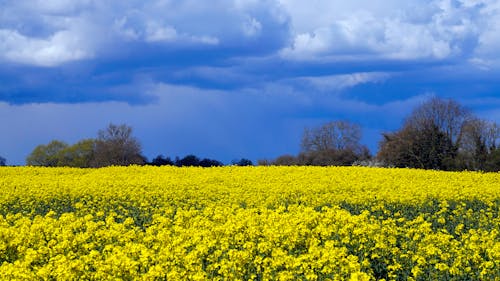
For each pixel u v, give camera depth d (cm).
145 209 2506
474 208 2681
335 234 1781
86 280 1345
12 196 2897
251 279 1345
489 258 1575
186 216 2109
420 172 4253
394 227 1900
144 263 1398
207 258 1488
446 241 1656
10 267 1338
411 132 7106
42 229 1845
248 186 3216
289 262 1395
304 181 3441
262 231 1777
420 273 1420
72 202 2788
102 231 1748
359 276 1234
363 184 3262
